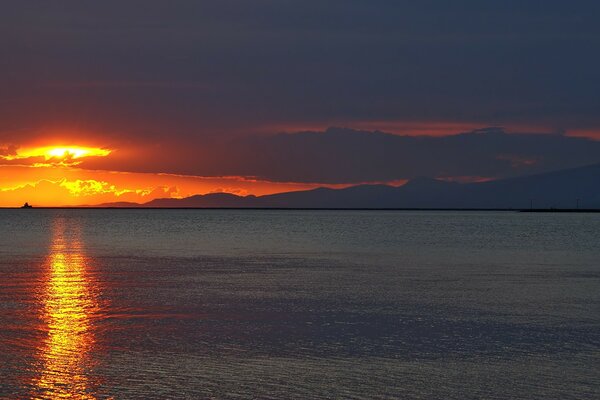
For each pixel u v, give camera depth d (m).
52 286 50.34
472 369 27.02
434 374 26.31
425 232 148.00
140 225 193.00
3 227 173.00
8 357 28.50
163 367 27.11
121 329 34.16
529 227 180.00
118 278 55.81
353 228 172.75
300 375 26.09
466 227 180.62
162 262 71.19
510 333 33.44
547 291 48.12
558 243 106.06
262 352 29.53
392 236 129.50
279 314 38.53
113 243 105.31
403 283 52.88
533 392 24.31
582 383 25.27
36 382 25.17
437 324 35.69
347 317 37.66
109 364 27.50
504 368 27.16
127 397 23.64
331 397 23.66
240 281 53.91
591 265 68.62
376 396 23.81
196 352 29.47
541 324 35.69
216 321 36.34
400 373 26.44
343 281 54.12
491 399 23.62
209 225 194.88
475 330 34.12
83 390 24.31
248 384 25.00
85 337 32.31
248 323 35.81
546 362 28.06
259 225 195.12
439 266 67.62
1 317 37.25
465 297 45.12
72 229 160.75
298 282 53.38
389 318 37.38
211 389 24.41
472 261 73.31
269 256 79.88
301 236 129.62
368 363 27.80
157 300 43.56
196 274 59.16
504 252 86.62
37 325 35.06
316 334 33.16
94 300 43.47
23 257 77.56
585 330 34.16
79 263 69.81
